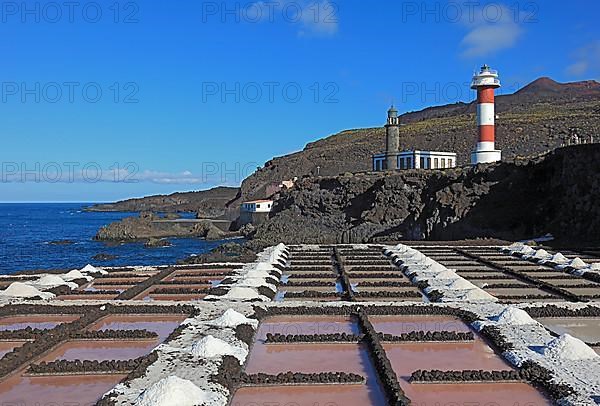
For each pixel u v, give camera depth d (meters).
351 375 16.19
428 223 68.06
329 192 85.44
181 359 17.47
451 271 33.50
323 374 16.20
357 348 19.55
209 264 39.75
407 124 172.75
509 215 62.31
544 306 24.48
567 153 58.31
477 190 65.56
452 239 64.94
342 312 24.16
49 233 113.88
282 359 18.36
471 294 26.81
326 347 19.70
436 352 18.89
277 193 112.62
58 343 20.05
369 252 46.66
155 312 24.73
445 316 23.84
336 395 15.16
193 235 103.69
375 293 27.91
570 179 57.34
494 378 15.97
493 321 22.00
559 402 14.34
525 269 36.38
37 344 19.19
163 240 92.31
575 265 35.59
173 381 14.48
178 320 23.86
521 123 129.50
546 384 15.35
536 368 16.39
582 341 18.62
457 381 15.91
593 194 53.94
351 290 28.83
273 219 89.38
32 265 64.38
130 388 15.17
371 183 80.81
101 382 16.31
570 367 16.69
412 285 31.09
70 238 101.44
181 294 29.78
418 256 39.75
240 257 43.00
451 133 139.00
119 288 32.16
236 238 97.50
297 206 88.88
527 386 15.67
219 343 18.33
